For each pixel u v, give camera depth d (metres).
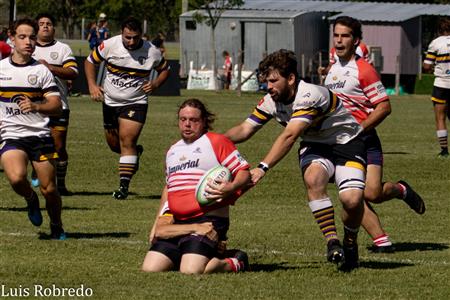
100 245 22.75
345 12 118.56
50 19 30.77
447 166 41.34
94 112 69.38
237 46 118.06
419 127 62.38
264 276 19.56
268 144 49.16
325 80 23.58
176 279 18.91
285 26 115.06
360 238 24.86
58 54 30.86
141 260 20.95
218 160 19.47
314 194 20.06
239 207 29.80
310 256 22.09
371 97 22.92
